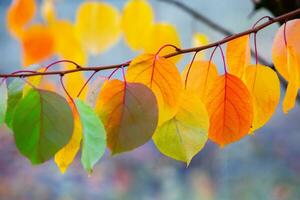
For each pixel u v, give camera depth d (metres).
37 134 0.74
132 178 5.30
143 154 5.36
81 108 0.76
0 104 0.78
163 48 0.85
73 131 0.76
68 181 5.18
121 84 0.77
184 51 0.81
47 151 0.74
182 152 0.81
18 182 5.13
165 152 0.81
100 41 1.54
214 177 5.10
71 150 0.80
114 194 5.20
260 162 4.99
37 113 0.75
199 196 5.11
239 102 0.81
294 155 4.94
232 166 5.05
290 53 0.79
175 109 0.79
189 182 5.19
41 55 1.58
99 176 5.24
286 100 0.80
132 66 0.79
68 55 1.56
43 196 5.10
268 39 2.95
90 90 0.79
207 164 5.18
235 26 4.63
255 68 0.82
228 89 0.81
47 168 5.20
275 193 4.88
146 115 0.76
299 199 4.83
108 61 4.34
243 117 0.81
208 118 0.80
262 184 4.91
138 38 1.37
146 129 0.76
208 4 4.70
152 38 1.05
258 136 5.03
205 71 0.82
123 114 0.76
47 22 1.59
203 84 0.82
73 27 1.55
